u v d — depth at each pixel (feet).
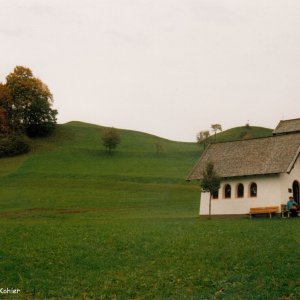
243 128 589.32
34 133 497.87
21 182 330.95
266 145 210.38
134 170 383.86
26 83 497.05
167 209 243.19
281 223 156.35
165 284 91.40
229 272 97.14
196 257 108.06
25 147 438.40
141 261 106.11
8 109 492.95
